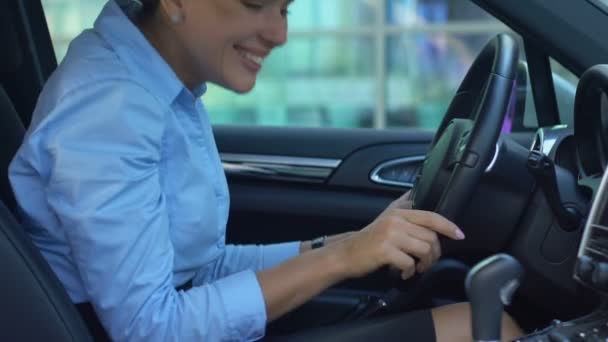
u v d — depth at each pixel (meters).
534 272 1.25
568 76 1.67
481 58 1.35
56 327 1.02
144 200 1.02
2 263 1.00
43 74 1.89
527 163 1.15
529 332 1.40
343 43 4.68
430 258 1.10
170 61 1.12
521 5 1.35
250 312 1.06
